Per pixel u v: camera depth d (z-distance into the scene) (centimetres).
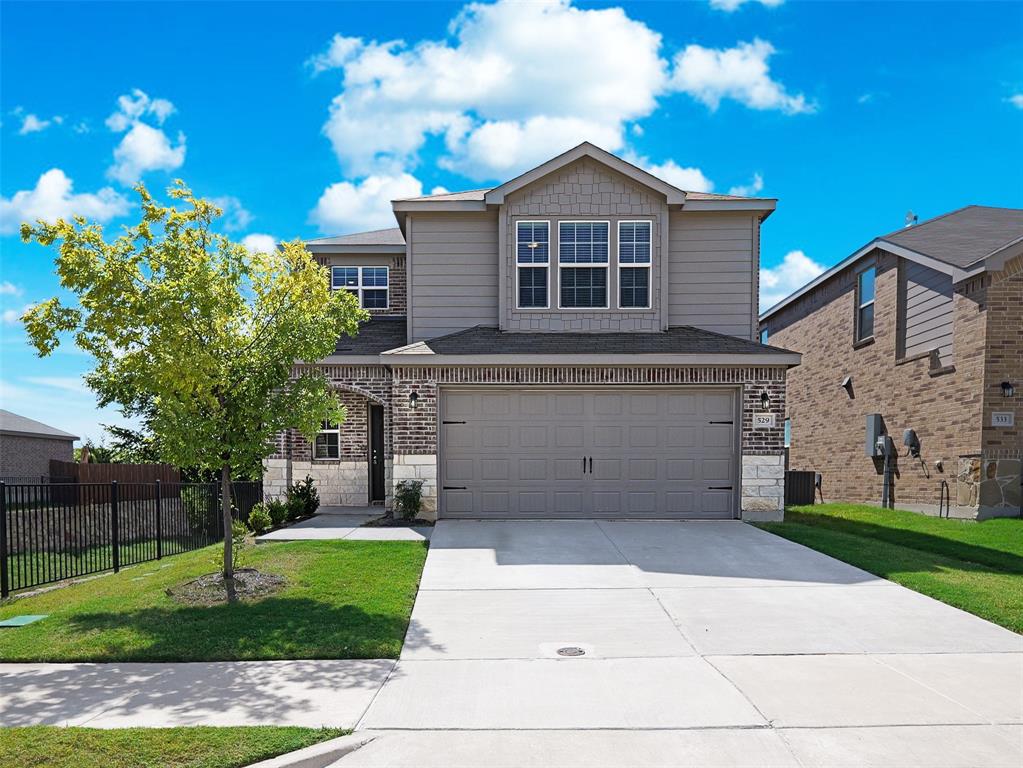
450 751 427
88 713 477
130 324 709
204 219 765
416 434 1255
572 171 1389
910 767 407
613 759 417
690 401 1272
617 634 651
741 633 652
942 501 1393
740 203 1388
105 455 2450
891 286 1603
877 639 635
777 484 1248
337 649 598
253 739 431
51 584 982
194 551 1224
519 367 1252
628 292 1391
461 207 1403
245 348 796
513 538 1084
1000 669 562
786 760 415
